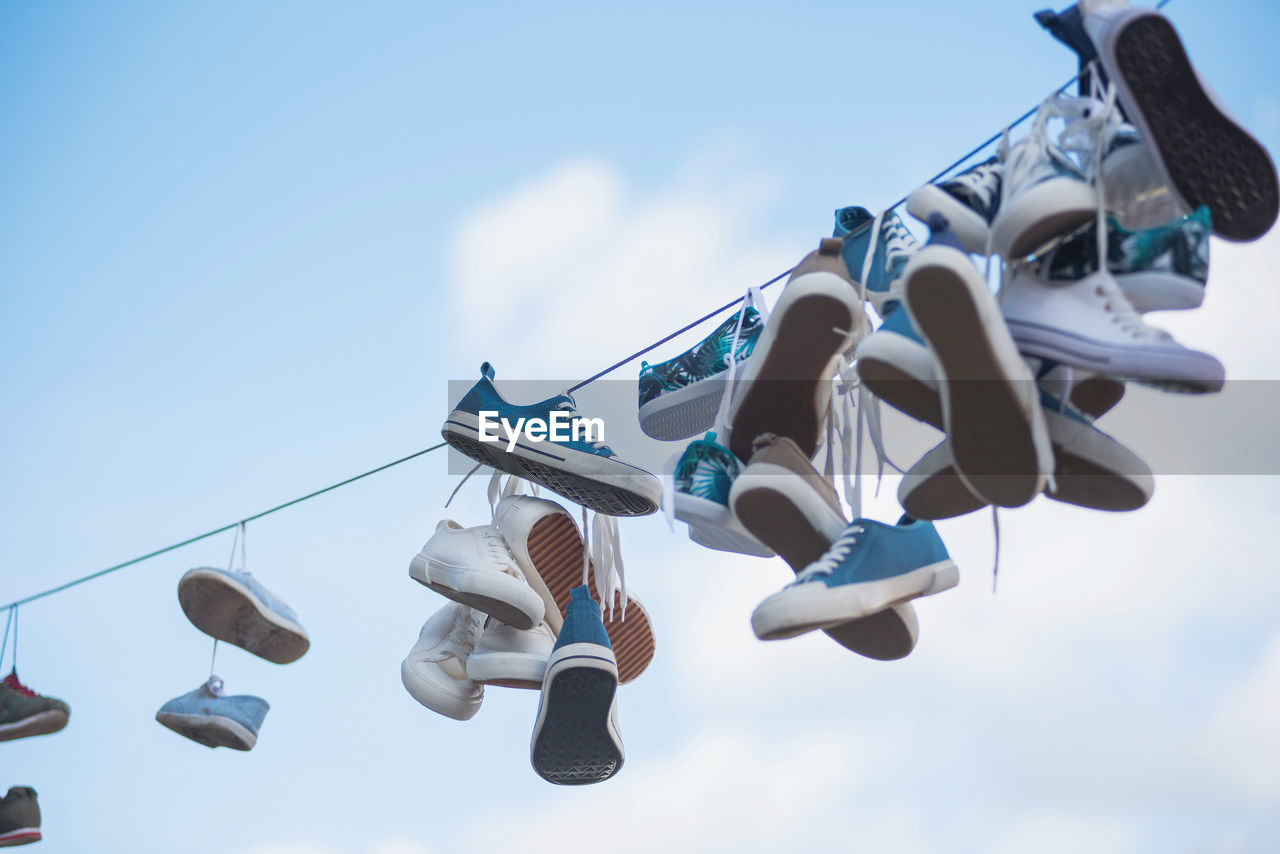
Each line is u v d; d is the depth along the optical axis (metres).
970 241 2.16
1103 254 2.01
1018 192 2.06
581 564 3.32
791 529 2.53
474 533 3.21
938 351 1.94
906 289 1.88
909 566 2.41
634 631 3.46
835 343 2.56
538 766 3.26
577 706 3.01
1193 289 2.04
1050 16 2.22
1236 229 2.17
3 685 4.10
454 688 3.38
